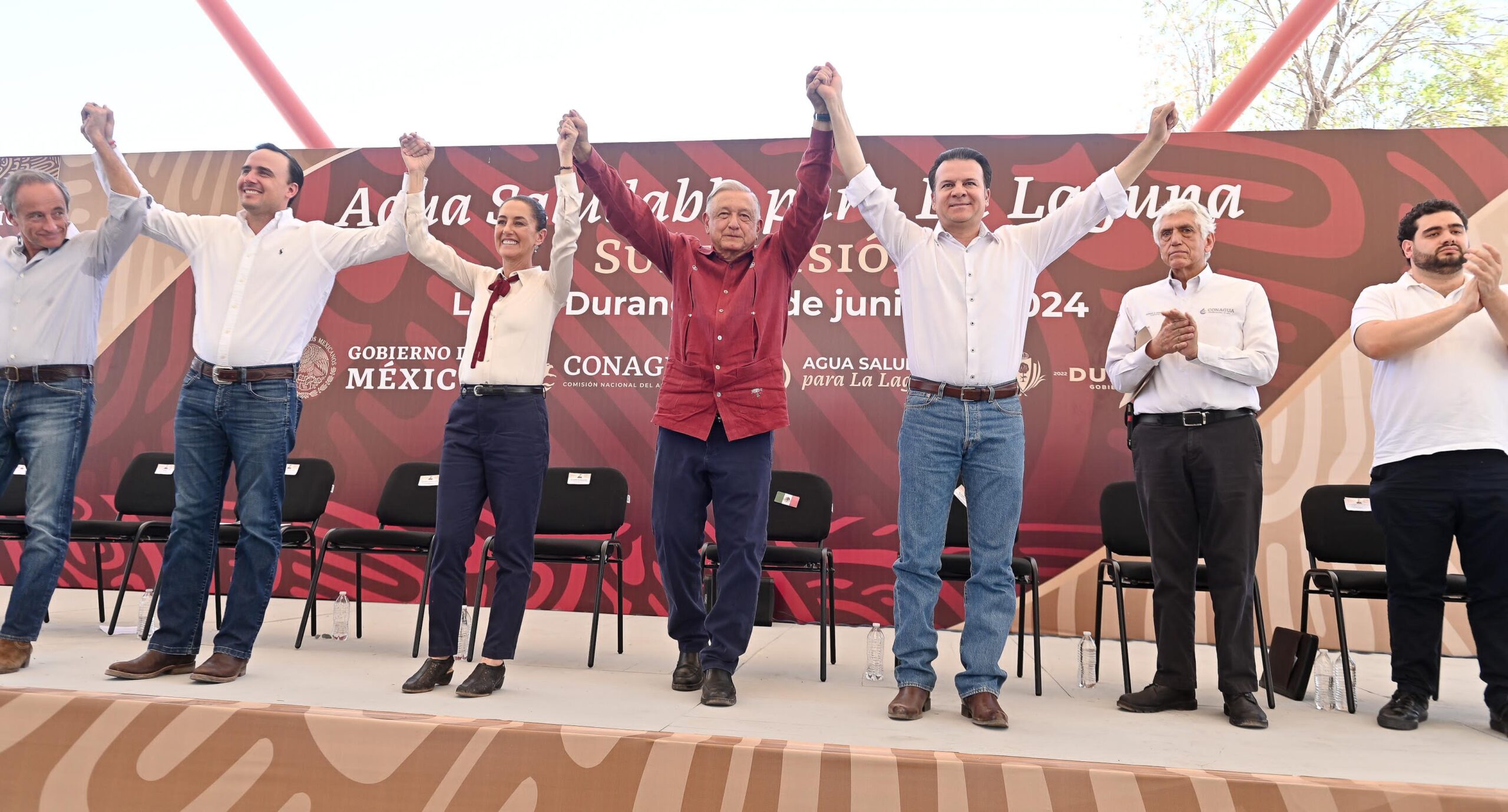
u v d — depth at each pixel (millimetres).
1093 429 4461
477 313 2750
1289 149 4445
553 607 4660
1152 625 4328
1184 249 2787
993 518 2439
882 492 4551
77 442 2746
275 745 1968
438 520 2605
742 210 2682
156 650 2514
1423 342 2559
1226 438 2617
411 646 3504
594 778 1860
